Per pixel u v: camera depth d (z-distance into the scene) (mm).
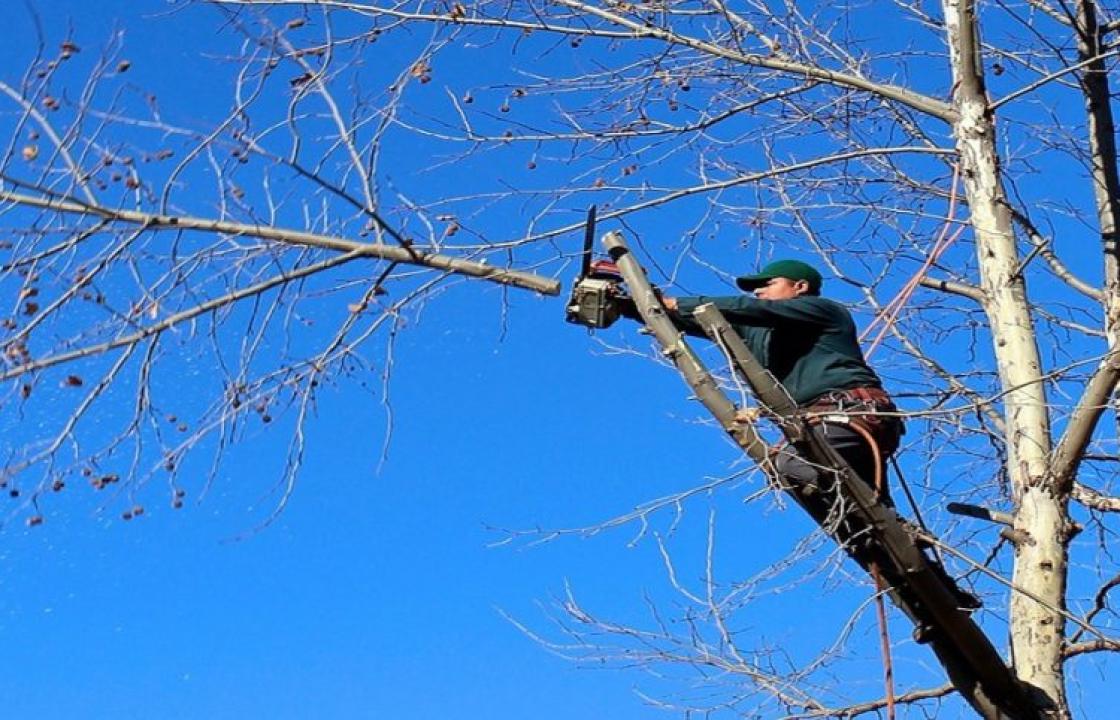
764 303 6195
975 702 6215
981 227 7180
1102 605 6676
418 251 5484
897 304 7082
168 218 5113
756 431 5832
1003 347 7004
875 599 5918
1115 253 7426
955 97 7430
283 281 5324
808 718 6691
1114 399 6715
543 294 5727
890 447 6172
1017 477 6789
